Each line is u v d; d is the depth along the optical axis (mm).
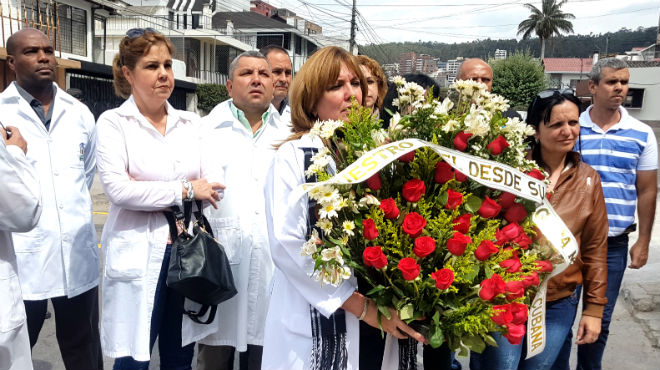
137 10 32719
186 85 25594
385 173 1630
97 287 2986
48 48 2838
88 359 2930
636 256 3199
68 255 2789
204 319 2631
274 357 1754
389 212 1485
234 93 2945
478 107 1696
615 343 3844
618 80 2926
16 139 1910
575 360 3541
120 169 2457
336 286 1541
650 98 33531
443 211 1515
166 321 2574
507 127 1648
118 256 2477
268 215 1708
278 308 1793
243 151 2912
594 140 3045
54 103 2906
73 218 2834
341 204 1457
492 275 1515
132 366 2523
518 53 41281
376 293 1563
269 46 3754
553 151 2291
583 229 2309
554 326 2250
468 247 1527
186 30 31594
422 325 1592
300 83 1824
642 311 4383
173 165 2598
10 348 1916
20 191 1830
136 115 2527
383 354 1750
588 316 2322
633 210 3016
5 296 1898
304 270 1604
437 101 1673
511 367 2170
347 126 1606
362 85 1888
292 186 1675
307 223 1636
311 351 1652
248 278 2803
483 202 1586
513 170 1586
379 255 1443
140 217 2510
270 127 3020
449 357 1937
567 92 2281
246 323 2791
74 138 2938
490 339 1528
